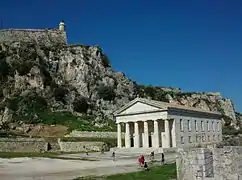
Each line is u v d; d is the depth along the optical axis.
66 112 142.38
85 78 166.12
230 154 25.27
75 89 161.38
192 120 117.19
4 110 134.00
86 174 49.81
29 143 100.50
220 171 25.73
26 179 44.81
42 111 138.38
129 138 112.62
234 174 24.91
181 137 109.69
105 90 166.00
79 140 109.50
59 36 194.12
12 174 50.28
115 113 116.00
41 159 74.12
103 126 133.25
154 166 57.19
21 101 141.00
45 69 161.00
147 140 108.50
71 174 50.06
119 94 170.38
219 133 132.75
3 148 96.25
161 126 111.31
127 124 113.44
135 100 112.38
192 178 27.75
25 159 73.69
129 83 184.38
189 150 28.33
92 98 161.88
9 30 185.38
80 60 171.50
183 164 28.97
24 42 176.62
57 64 169.25
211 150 27.19
